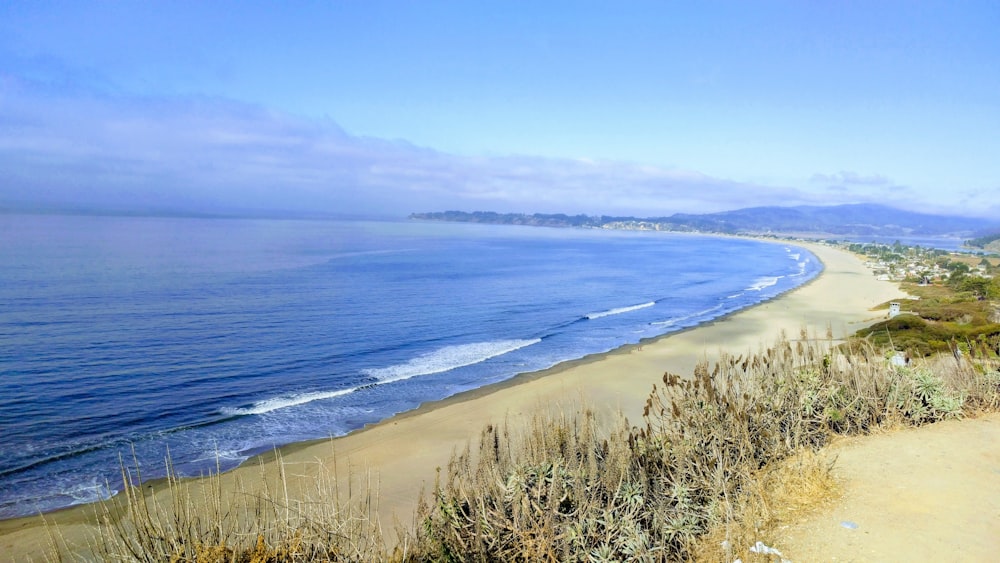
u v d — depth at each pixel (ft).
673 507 19.97
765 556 17.29
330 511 16.34
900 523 19.01
